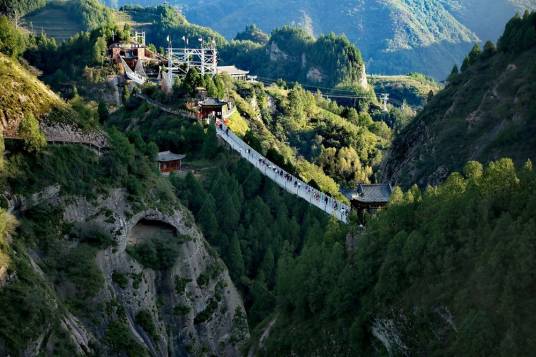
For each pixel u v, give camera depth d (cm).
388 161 17388
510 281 6431
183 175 13488
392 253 7831
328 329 8275
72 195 9212
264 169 14050
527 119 12738
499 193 7481
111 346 8481
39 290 7575
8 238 7919
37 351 7094
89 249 9062
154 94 18688
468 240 7256
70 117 9844
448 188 8256
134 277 9531
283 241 12188
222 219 12419
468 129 14400
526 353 5966
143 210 10094
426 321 7025
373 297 7844
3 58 9794
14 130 8944
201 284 10456
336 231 9588
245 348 9700
